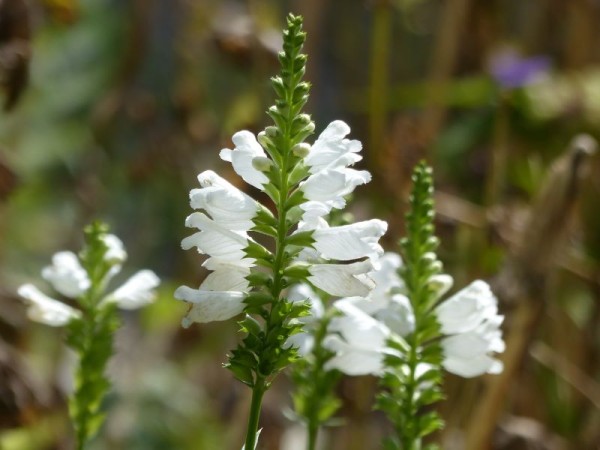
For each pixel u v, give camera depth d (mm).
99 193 1493
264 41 1180
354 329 654
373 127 1131
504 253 979
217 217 571
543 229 894
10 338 1023
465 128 1241
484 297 650
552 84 1278
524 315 900
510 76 1131
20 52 960
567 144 1247
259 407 574
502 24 1392
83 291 716
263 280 580
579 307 1210
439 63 1205
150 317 1367
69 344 710
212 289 583
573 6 1344
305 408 683
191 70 1367
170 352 1461
